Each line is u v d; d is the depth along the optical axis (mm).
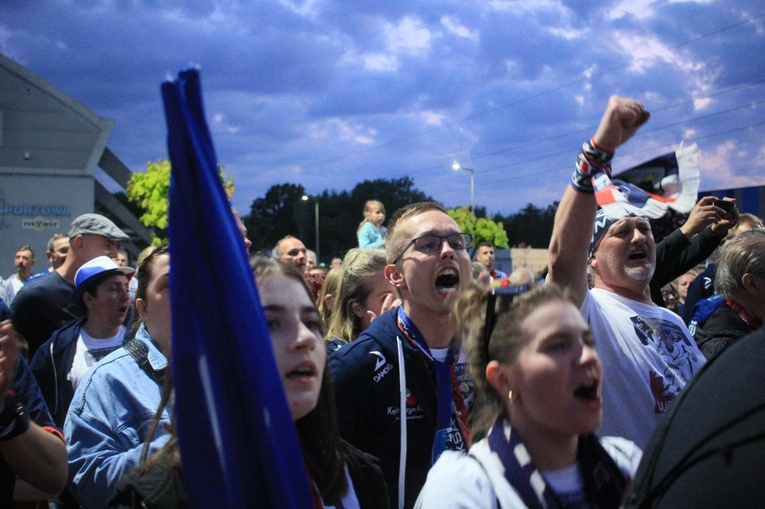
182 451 1231
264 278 1640
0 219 23375
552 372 1597
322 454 1765
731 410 982
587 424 1594
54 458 2234
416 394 2529
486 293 1849
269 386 1274
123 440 2412
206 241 1272
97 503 2252
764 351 1021
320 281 6098
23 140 23641
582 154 1992
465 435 2535
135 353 2623
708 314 3889
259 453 1252
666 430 1083
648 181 1946
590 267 3414
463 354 2672
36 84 23781
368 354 2543
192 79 1301
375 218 9328
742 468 924
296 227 91062
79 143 24266
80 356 3633
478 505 1587
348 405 2469
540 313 1651
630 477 1738
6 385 2006
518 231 86875
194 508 1215
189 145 1276
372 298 3525
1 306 2482
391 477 2451
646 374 2672
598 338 2684
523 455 1635
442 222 2713
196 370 1245
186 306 1257
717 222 3814
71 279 4754
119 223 29359
